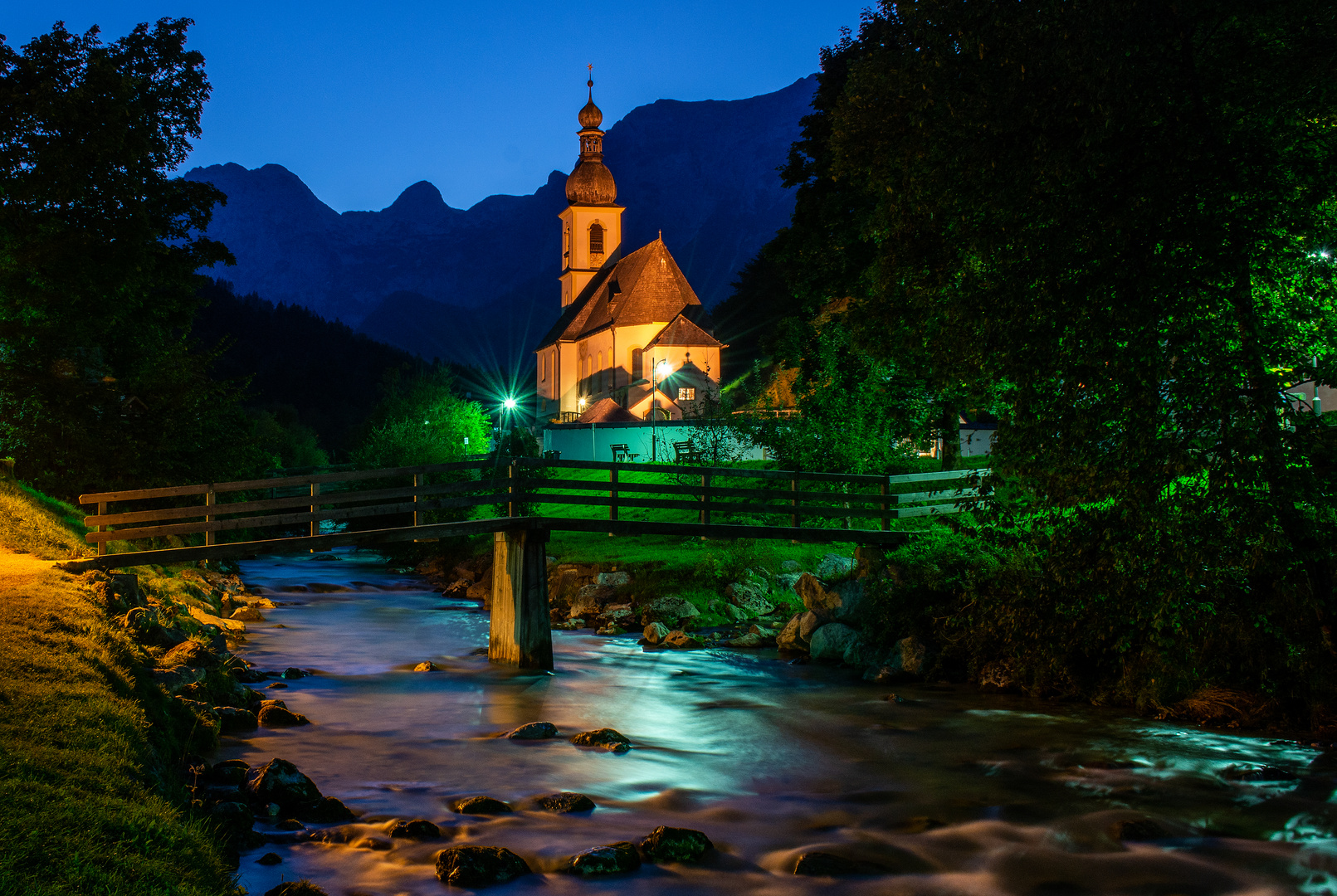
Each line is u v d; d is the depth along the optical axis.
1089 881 9.40
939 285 17.06
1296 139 13.47
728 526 21.70
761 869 9.48
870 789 12.25
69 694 9.97
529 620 20.38
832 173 19.98
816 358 32.78
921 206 16.48
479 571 37.41
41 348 26.00
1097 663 17.48
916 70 16.08
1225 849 10.26
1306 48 12.74
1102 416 14.21
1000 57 14.70
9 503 21.64
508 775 12.40
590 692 18.12
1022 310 14.56
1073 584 15.95
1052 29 13.84
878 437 30.12
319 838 9.67
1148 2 13.27
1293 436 13.74
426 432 48.62
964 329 15.72
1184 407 13.70
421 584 38.62
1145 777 12.76
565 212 107.25
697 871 9.37
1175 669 15.83
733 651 22.61
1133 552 14.63
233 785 10.69
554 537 36.16
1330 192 13.28
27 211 24.08
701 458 41.62
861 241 30.14
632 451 53.03
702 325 82.69
